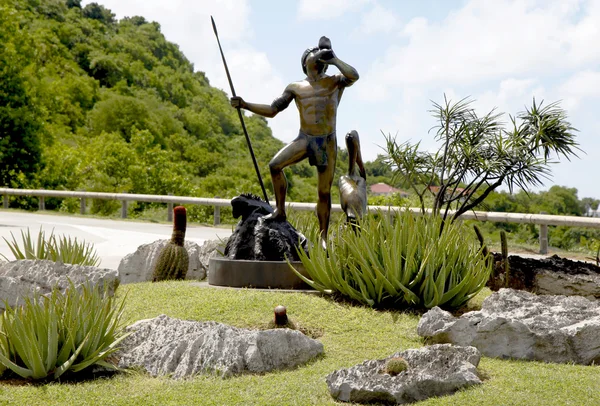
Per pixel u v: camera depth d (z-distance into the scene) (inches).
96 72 3624.5
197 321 252.7
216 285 337.1
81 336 235.8
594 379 214.8
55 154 1491.1
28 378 223.9
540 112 393.4
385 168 422.9
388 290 294.7
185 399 201.3
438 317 258.1
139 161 1434.5
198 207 1155.3
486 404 188.5
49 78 3105.3
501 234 356.8
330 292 310.3
